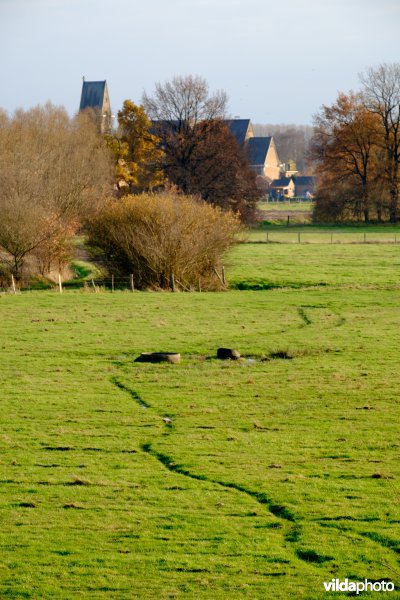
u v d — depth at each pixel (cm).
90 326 13988
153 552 5334
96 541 5506
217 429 8094
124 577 5016
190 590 4856
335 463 6975
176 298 17700
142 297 17812
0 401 9244
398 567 5088
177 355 11375
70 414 8712
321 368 10775
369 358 11362
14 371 10750
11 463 7094
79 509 6047
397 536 5469
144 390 9762
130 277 19875
